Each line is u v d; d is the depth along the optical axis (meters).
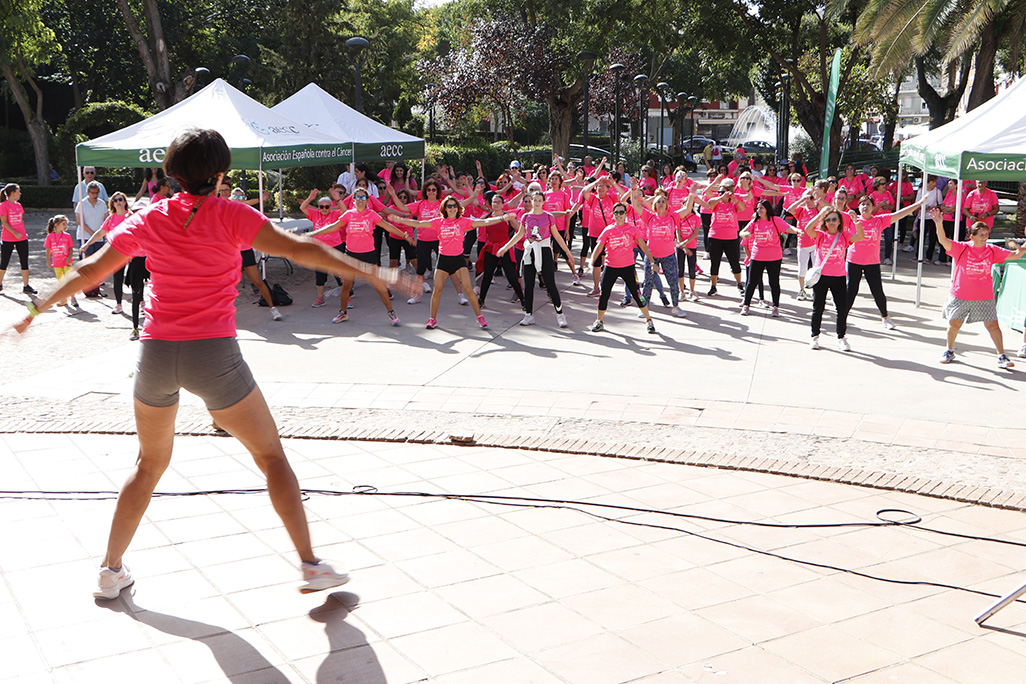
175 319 3.50
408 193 16.83
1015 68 19.78
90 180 14.73
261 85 35.84
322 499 5.39
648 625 3.86
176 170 3.40
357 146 16.94
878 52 19.27
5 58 32.62
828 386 8.44
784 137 36.78
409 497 5.44
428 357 9.71
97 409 7.56
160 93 29.69
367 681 3.39
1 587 4.16
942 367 9.22
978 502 5.41
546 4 35.91
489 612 3.96
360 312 12.56
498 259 13.09
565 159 38.19
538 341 10.57
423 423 7.16
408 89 55.69
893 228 17.88
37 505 5.23
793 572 4.42
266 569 4.38
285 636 3.73
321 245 3.50
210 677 3.42
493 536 4.84
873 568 4.48
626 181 19.17
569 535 4.86
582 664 3.53
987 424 7.18
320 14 34.53
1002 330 11.16
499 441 6.56
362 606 4.01
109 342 10.66
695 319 11.98
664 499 5.45
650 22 35.94
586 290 14.48
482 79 35.97
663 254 12.14
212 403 3.62
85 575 4.29
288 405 7.73
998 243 16.59
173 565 4.42
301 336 10.87
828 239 9.89
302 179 31.61
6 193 13.76
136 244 3.47
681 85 61.72
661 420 7.30
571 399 7.95
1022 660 3.60
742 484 5.75
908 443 6.67
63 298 3.56
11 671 3.44
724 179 14.21
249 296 13.93
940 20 18.19
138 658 3.55
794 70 30.00
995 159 11.58
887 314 11.22
